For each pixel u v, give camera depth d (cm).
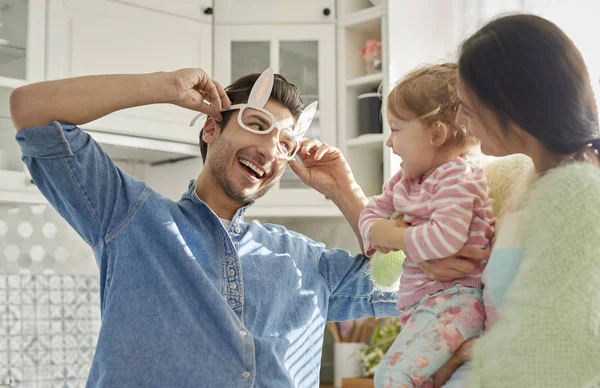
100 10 308
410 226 146
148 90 161
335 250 195
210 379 157
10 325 313
